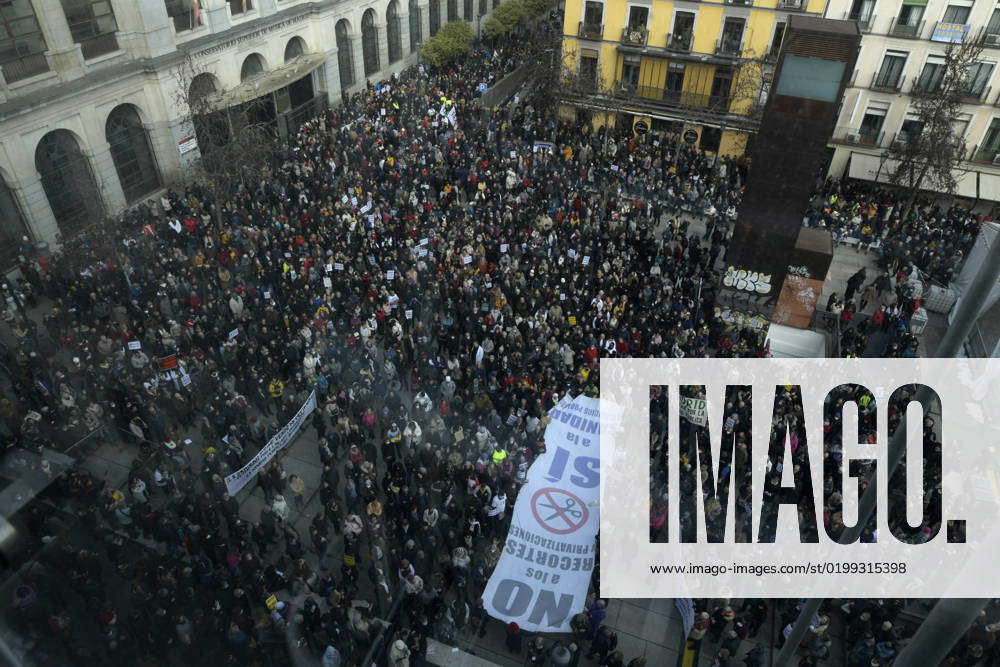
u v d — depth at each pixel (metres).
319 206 31.78
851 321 29.86
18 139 28.05
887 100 38.53
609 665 16.64
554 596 17.67
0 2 26.69
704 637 17.86
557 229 31.94
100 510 17.69
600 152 41.22
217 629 15.92
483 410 22.16
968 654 16.28
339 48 46.03
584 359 24.30
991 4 34.84
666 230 33.06
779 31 39.22
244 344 23.30
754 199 27.62
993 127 37.31
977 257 29.45
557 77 42.31
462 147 38.16
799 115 25.66
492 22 58.41
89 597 16.09
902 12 36.47
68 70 29.36
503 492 19.58
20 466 14.78
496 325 25.02
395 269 27.62
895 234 34.38
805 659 16.61
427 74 48.81
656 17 41.34
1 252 29.03
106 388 21.67
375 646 16.42
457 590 18.02
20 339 23.80
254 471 20.11
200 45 34.97
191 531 17.58
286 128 42.16
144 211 31.09
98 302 24.91
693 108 42.50
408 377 24.73
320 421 22.02
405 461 21.14
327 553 19.42
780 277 28.80
